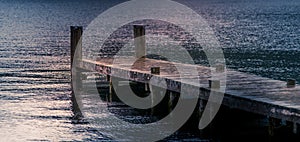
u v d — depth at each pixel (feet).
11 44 209.26
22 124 84.23
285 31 265.54
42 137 77.82
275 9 510.58
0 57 165.37
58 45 209.77
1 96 104.22
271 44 207.31
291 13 434.30
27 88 112.68
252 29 283.59
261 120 75.77
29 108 94.27
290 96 69.21
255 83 78.43
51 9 544.62
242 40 225.56
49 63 152.97
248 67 147.02
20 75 129.70
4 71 135.74
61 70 138.72
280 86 76.23
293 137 66.59
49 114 90.33
